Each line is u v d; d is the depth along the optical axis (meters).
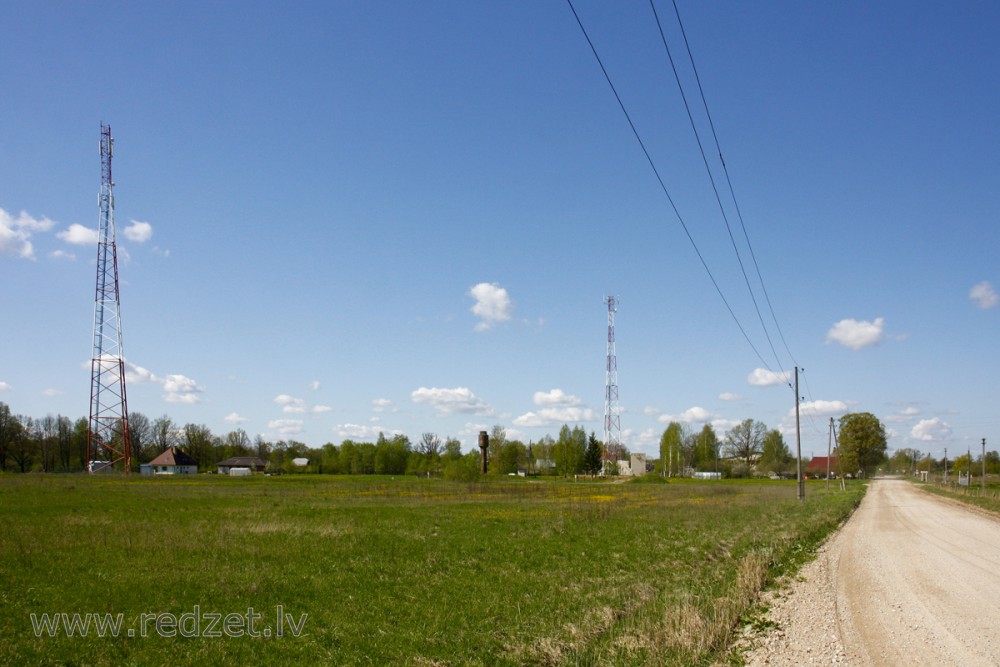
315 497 54.28
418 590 17.66
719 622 13.70
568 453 134.38
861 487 102.00
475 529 32.00
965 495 75.94
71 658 11.58
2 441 112.62
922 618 14.63
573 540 28.69
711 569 22.00
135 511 36.66
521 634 13.57
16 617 13.84
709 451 162.75
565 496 63.38
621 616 15.20
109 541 23.42
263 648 12.41
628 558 24.05
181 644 12.49
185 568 19.23
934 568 22.05
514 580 19.33
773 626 14.03
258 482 83.56
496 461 137.12
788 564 23.03
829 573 21.11
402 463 145.88
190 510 37.84
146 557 20.72
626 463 172.12
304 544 24.41
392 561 22.08
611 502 55.12
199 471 142.12
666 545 27.44
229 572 18.77
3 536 24.12
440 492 67.06
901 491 89.00
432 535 29.33
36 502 41.69
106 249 85.12
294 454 168.88
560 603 16.39
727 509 47.19
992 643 12.55
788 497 67.25
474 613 15.31
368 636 13.38
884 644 12.52
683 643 12.34
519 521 36.28
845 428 142.25
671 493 72.38
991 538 31.81
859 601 16.62
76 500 44.06
